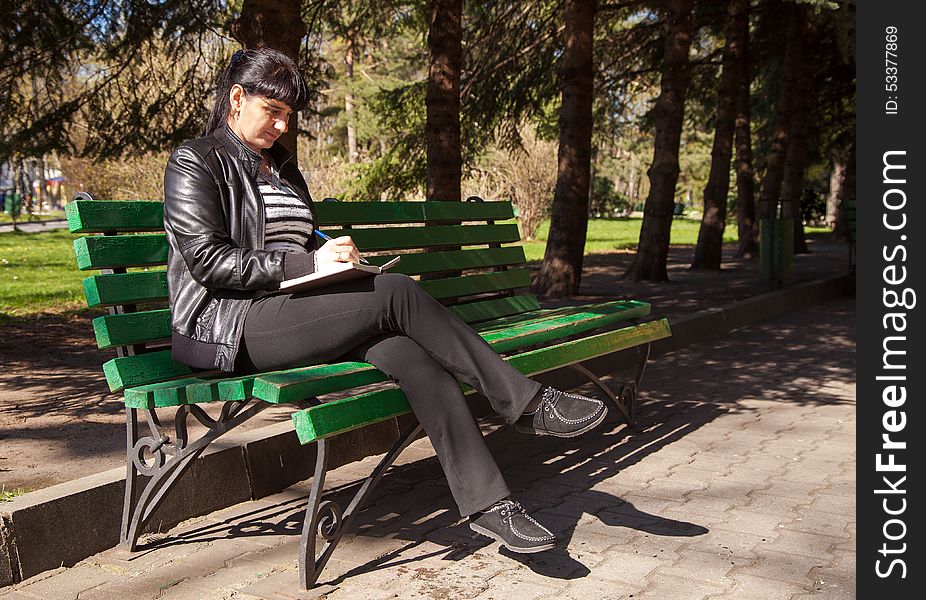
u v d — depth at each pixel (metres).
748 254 19.30
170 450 3.19
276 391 2.76
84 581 2.94
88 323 8.73
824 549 3.27
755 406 5.75
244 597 2.83
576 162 10.54
